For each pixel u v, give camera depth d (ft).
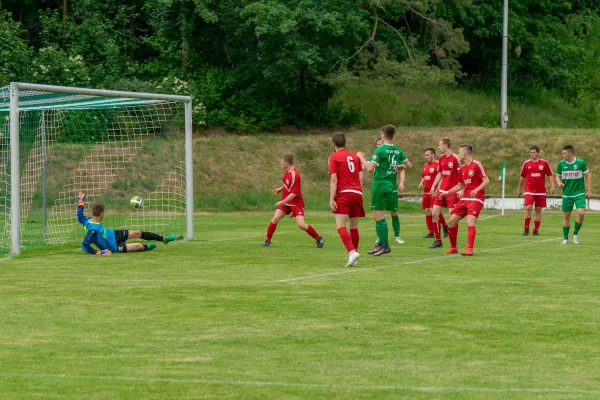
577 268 53.52
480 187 61.41
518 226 97.96
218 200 131.95
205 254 62.69
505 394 23.76
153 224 99.25
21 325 34.01
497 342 30.89
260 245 70.64
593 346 30.25
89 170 114.32
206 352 29.17
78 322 34.65
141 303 39.45
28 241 74.74
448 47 190.49
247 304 39.09
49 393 23.91
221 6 174.29
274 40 166.81
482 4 218.59
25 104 76.54
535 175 82.38
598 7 275.59
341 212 54.44
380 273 50.80
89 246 62.95
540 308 37.96
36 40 194.70
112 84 167.63
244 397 23.45
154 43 182.60
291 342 30.83
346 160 54.44
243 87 181.88
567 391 24.07
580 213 71.72
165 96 73.67
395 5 184.03
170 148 124.16
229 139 155.33
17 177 62.44
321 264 55.88
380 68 177.27
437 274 50.29
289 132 180.96
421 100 203.10
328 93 187.62
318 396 23.56
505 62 173.47
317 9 169.89
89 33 182.91
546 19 244.63
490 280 47.47
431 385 24.75
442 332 32.65
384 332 32.63
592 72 243.40
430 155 79.61
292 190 67.82
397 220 73.67
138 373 26.20
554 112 221.66
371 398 23.36
